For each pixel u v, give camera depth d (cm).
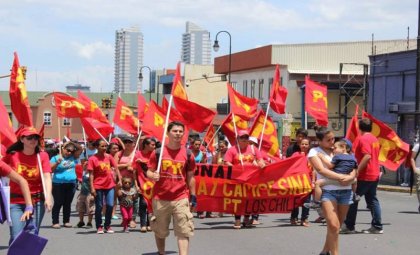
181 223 966
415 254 1098
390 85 3781
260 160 1476
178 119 1463
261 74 5956
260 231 1398
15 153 860
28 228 831
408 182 2956
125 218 1407
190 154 988
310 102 1852
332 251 976
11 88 1044
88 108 2062
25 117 1049
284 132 5369
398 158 1705
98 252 1141
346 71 5716
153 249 1172
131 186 1412
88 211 1490
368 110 3991
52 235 1355
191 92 8350
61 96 2059
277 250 1146
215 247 1182
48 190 859
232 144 1812
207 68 8419
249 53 6088
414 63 3556
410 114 3241
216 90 8425
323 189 984
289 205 1479
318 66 5750
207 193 1455
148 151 1360
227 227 1472
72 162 1490
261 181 1462
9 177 803
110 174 1385
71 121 10038
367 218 1627
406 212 1803
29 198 803
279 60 5691
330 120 5328
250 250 1148
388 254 1097
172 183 972
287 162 1475
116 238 1309
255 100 1788
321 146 998
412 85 3578
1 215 803
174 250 1155
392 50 5778
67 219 1500
